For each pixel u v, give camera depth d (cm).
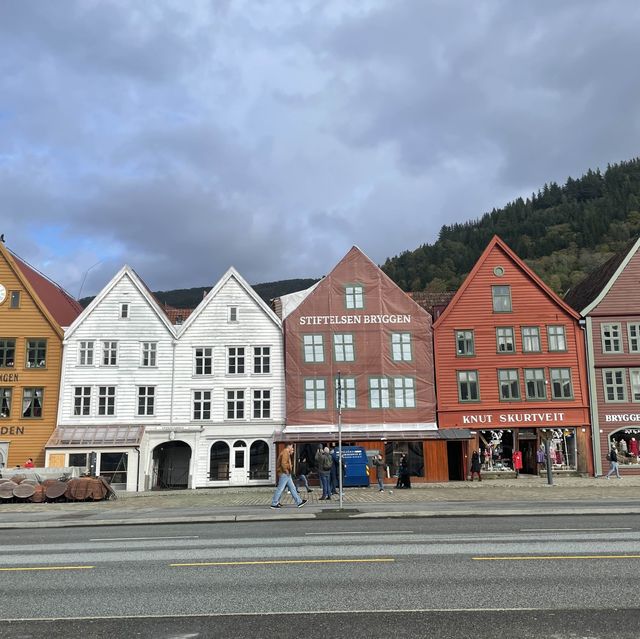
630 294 4147
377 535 1360
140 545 1291
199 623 720
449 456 4100
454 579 909
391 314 4188
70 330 4106
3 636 686
